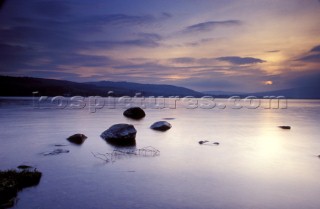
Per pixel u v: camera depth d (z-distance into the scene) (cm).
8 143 2220
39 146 2077
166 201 970
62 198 981
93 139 2433
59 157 1680
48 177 1241
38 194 1016
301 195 1045
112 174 1309
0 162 1545
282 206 937
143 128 3369
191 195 1033
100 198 988
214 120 5016
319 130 3500
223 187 1132
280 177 1292
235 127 3766
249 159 1694
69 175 1278
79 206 912
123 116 5453
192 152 1898
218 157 1742
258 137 2769
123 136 2408
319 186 1159
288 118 5819
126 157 1698
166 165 1504
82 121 4366
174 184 1166
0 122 4059
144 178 1248
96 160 1603
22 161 1567
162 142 2330
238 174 1338
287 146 2230
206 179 1245
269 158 1734
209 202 964
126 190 1079
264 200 990
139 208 903
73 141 2317
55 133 2861
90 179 1220
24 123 3950
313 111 9244
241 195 1039
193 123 4300
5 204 908
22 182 1141
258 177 1288
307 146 2236
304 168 1472
